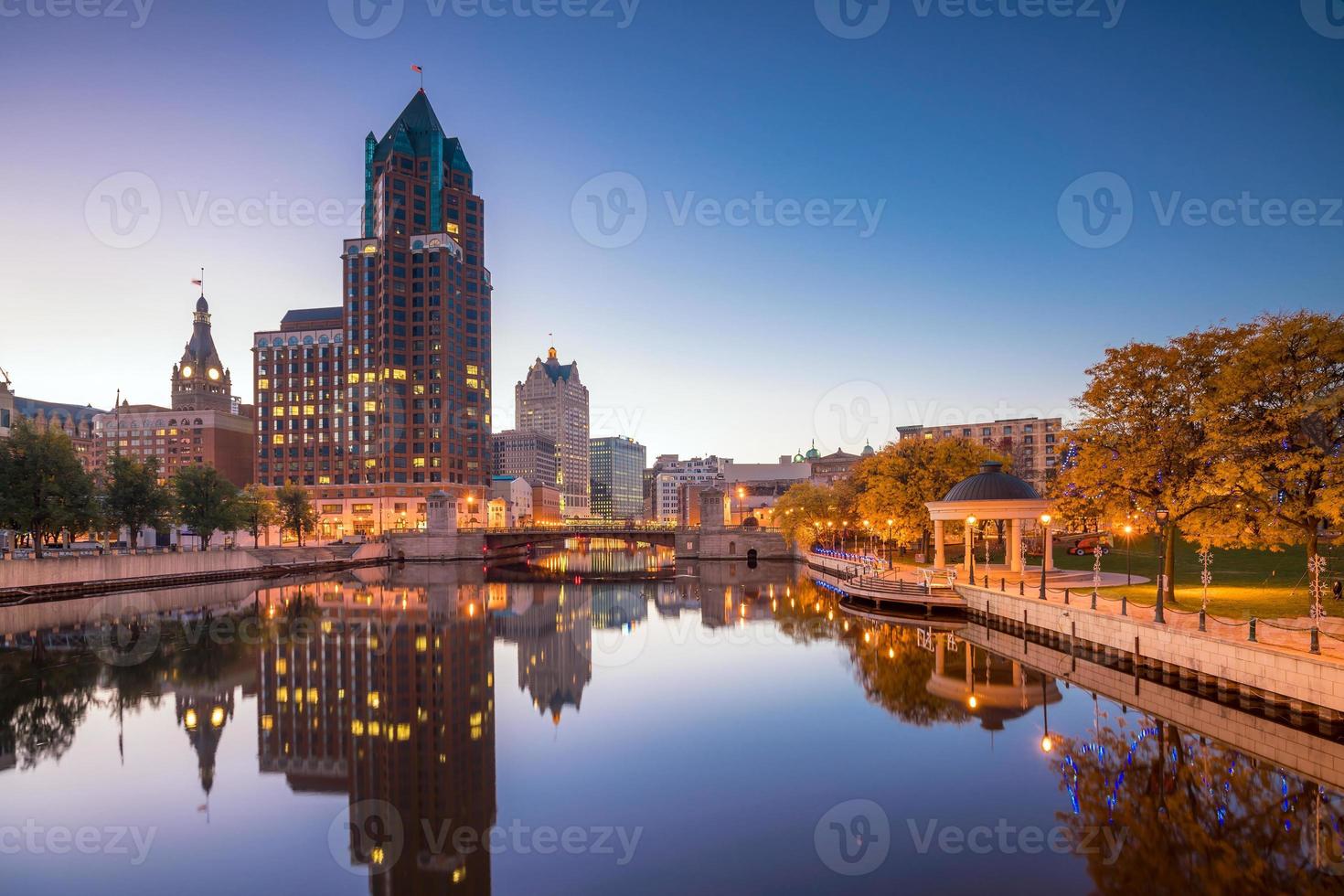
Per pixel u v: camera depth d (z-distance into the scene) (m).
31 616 62.47
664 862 17.94
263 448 168.12
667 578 104.62
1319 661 23.84
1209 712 28.52
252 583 95.75
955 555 90.75
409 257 166.75
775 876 17.09
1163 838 18.53
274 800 22.70
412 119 178.00
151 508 87.94
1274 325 34.72
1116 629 34.47
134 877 18.08
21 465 71.69
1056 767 23.55
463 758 25.81
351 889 17.25
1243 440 33.69
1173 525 39.12
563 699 33.53
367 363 165.38
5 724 30.83
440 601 77.31
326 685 37.44
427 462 162.62
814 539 108.94
